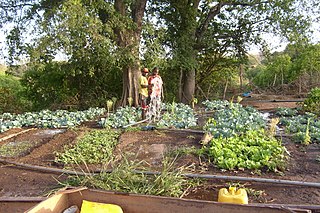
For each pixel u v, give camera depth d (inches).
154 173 184.7
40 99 650.2
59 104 614.9
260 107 474.6
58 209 112.4
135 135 298.5
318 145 251.8
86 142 270.7
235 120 318.3
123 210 116.2
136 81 514.3
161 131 311.6
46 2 468.8
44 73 627.2
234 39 683.4
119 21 461.7
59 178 194.9
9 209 142.3
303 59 697.6
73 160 224.8
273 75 746.8
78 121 387.5
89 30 412.2
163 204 113.0
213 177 185.3
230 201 127.0
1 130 338.3
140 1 503.5
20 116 420.8
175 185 165.0
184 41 589.3
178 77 673.6
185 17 599.5
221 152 216.2
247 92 668.7
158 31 534.3
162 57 530.9
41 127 362.0
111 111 472.7
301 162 214.1
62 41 405.4
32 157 239.6
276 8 585.3
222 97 683.4
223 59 726.5
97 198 118.3
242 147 224.1
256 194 164.6
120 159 228.2
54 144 274.5
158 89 373.7
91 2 416.2
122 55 468.8
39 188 180.1
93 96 630.5
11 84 708.0
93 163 221.1
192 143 265.0
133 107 466.9
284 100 540.1
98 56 457.1
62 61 518.3
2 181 192.5
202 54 716.0
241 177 183.0
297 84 641.6
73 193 118.3
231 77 759.7
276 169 197.0
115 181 167.8
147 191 159.3
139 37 510.3
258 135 255.6
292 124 317.7
